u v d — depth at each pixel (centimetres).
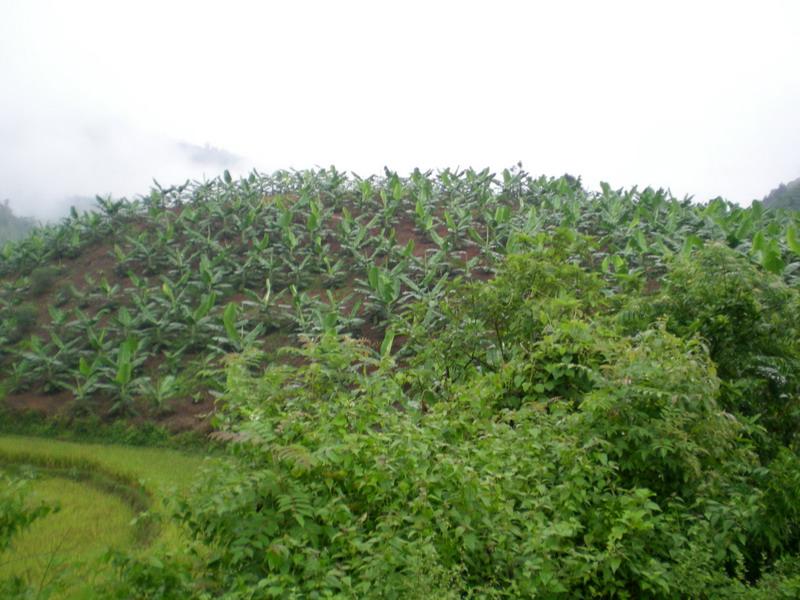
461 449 349
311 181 1675
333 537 283
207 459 325
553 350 472
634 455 377
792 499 358
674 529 343
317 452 306
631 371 395
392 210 1455
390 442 335
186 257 1405
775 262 845
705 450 374
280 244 1347
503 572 302
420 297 1050
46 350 1167
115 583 284
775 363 500
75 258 1555
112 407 991
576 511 338
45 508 348
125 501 682
